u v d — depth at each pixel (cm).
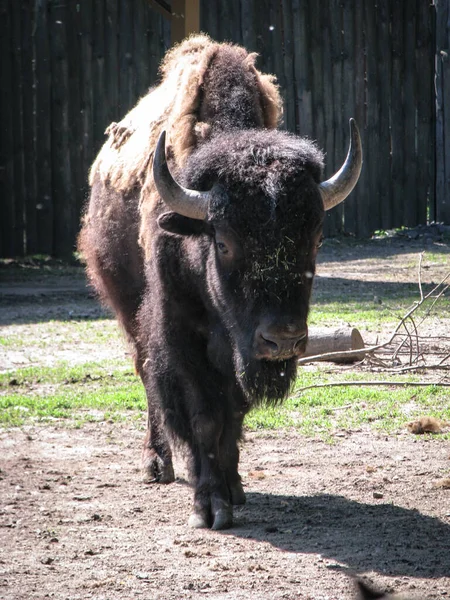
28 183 7906
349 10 8994
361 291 6100
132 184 2572
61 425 3117
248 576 1795
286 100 8794
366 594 805
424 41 9356
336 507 2255
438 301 5566
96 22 7981
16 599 1683
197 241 2084
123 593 1711
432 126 9469
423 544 1981
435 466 2600
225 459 2255
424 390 3488
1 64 7725
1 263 7819
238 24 8550
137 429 3072
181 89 2356
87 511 2244
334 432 2981
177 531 2098
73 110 7969
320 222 1942
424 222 9488
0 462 2672
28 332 4938
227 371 2161
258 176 1903
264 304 1880
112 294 2855
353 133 2100
